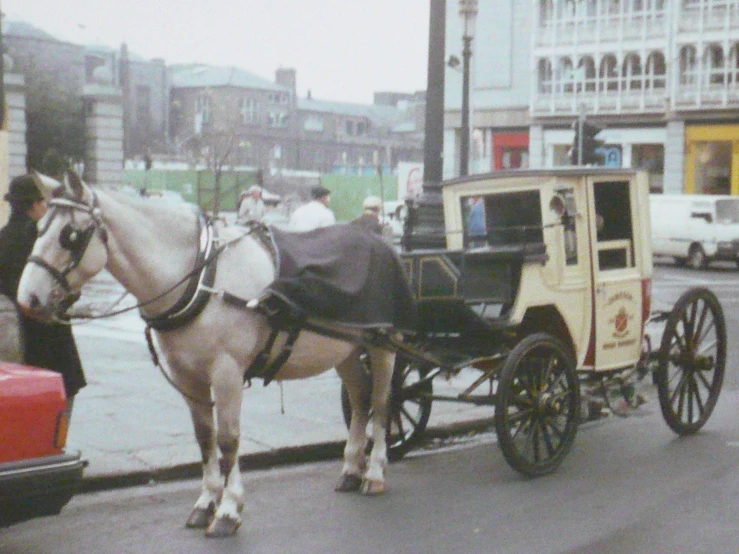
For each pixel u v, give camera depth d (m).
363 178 57.59
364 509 6.55
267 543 5.85
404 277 6.84
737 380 11.41
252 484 7.23
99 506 6.64
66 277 5.52
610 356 8.25
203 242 5.95
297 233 6.49
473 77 51.09
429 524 6.21
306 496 6.89
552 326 7.98
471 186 8.48
